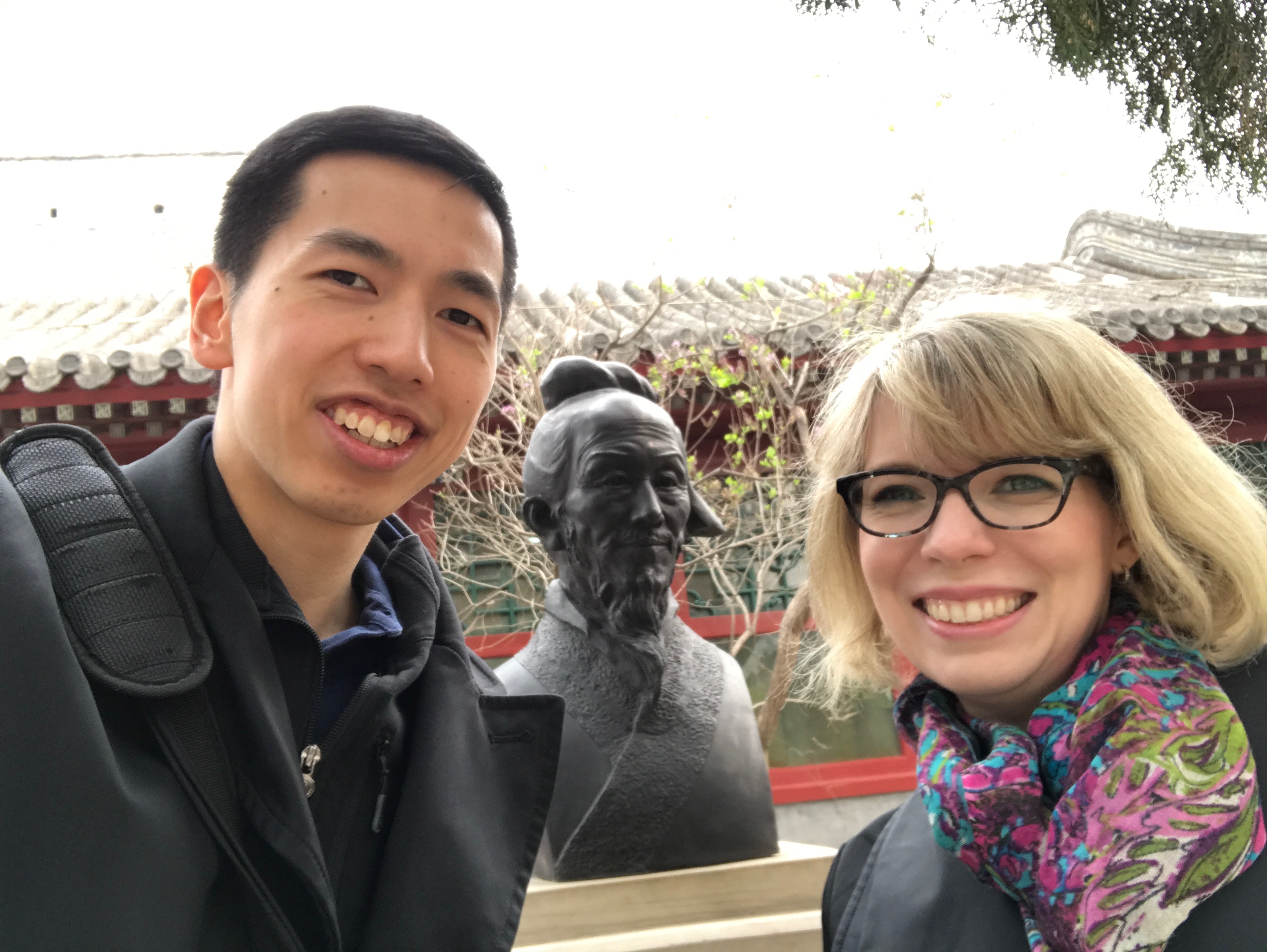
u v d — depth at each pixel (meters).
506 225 0.62
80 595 0.50
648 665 1.11
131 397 2.24
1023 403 0.60
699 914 1.09
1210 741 0.56
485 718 0.65
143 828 0.47
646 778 1.11
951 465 0.62
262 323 0.55
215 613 0.54
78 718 0.46
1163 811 0.53
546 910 1.06
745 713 1.21
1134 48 1.16
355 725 0.57
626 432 1.13
